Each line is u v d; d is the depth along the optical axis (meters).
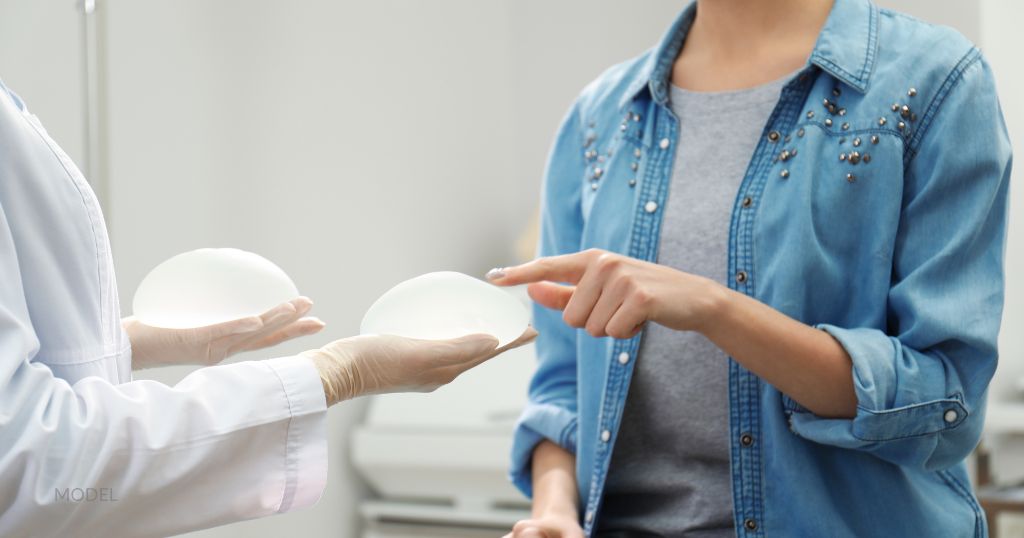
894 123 1.07
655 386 1.17
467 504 2.54
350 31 2.61
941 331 1.01
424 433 2.53
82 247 0.88
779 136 1.12
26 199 0.85
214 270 1.06
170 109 2.08
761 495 1.09
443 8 3.00
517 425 1.31
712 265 1.13
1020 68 2.57
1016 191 2.58
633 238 1.18
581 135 1.33
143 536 0.83
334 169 2.55
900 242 1.07
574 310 1.03
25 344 0.78
